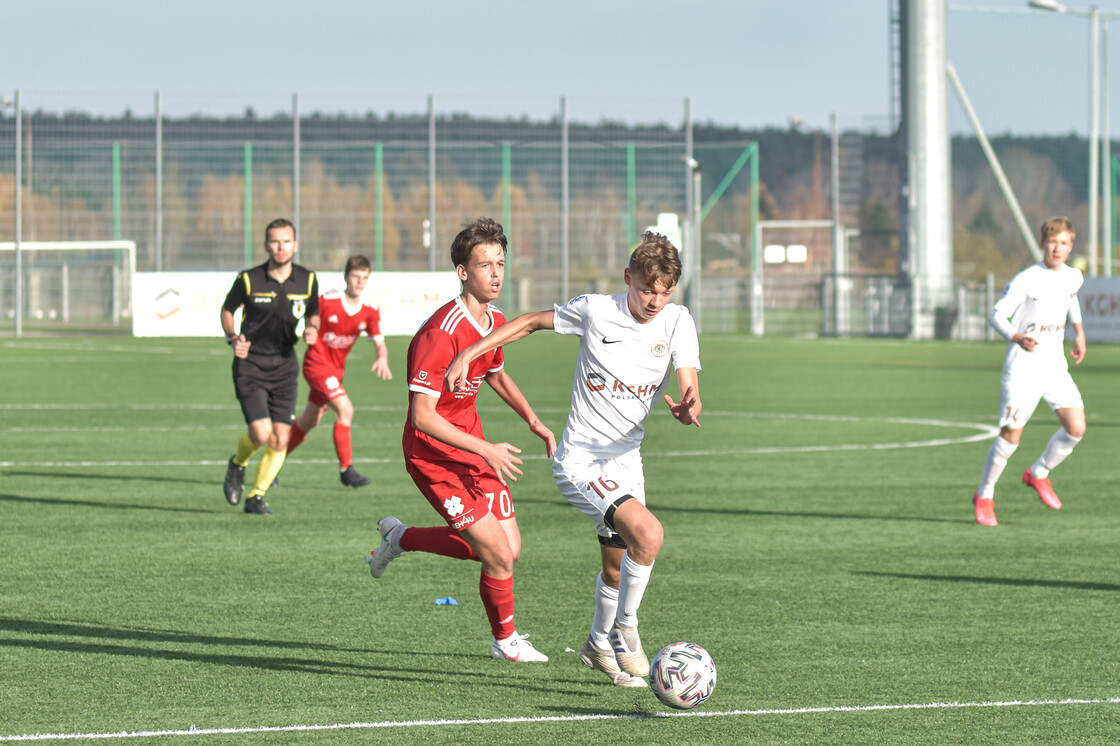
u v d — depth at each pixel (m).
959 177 113.38
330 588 19.34
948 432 42.94
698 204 120.50
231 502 26.94
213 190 120.75
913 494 29.50
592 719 13.07
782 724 12.93
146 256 120.12
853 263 145.00
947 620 17.44
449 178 125.31
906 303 110.44
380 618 17.47
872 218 150.75
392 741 12.33
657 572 20.77
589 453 14.70
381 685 14.27
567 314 14.59
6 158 114.56
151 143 113.94
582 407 14.72
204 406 51.50
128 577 20.12
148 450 37.53
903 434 42.31
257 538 23.67
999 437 25.28
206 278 90.69
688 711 13.36
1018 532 24.55
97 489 29.78
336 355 30.23
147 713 13.20
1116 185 115.50
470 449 14.34
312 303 26.77
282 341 26.42
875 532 24.55
